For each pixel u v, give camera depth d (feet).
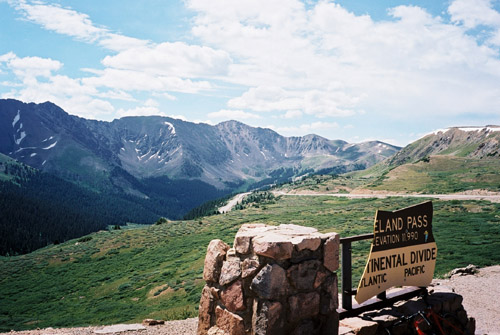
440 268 84.48
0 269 313.94
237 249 20.35
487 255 96.22
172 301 145.69
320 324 20.36
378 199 416.46
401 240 26.25
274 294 18.51
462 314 28.73
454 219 200.85
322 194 636.48
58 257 330.95
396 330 23.67
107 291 205.26
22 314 185.98
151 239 349.41
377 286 24.76
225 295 20.68
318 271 20.43
